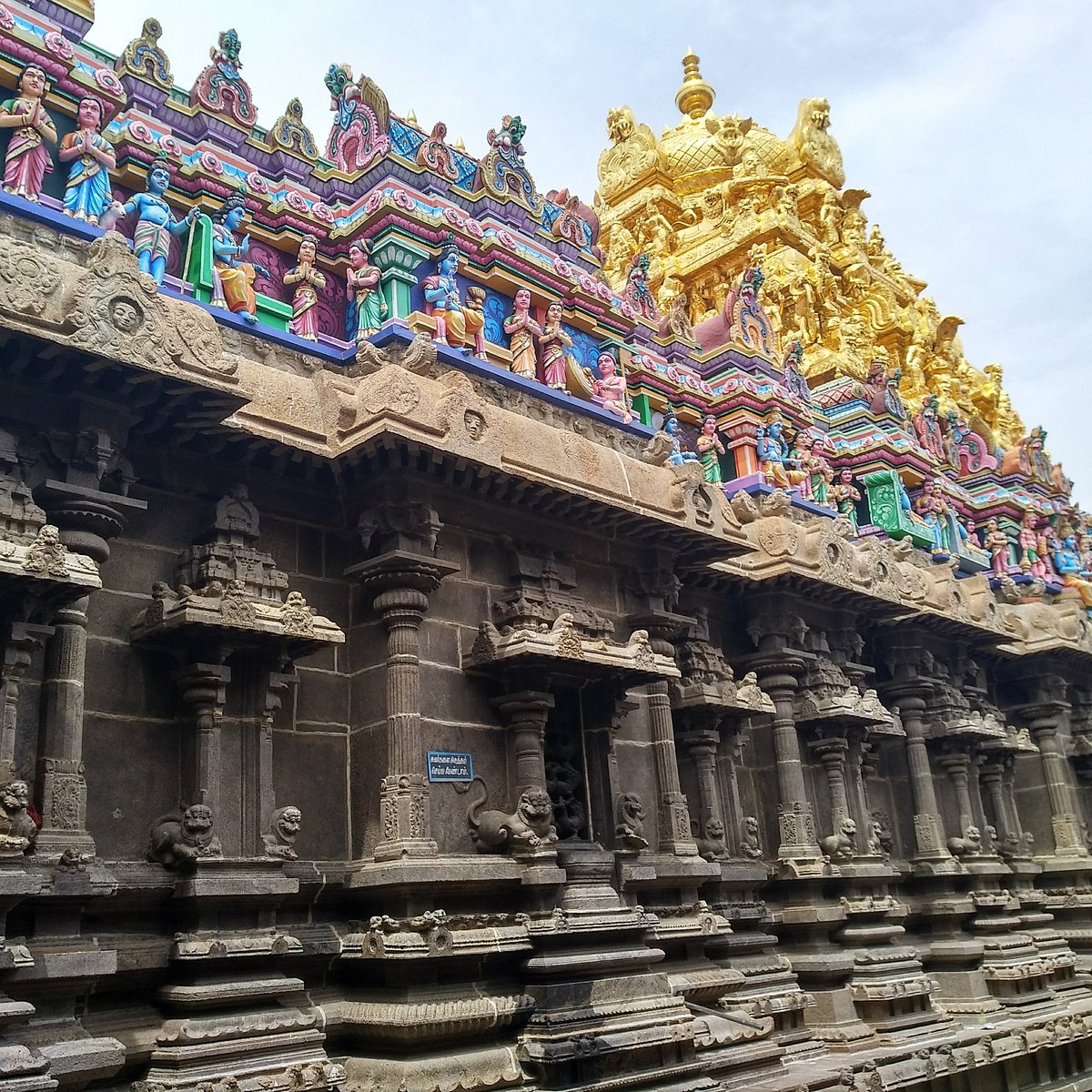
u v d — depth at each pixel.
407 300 16.17
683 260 37.03
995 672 25.31
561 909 12.52
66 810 9.44
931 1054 15.73
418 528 12.41
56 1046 8.83
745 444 23.00
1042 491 33.78
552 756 14.13
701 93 42.88
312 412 12.21
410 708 11.97
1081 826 25.41
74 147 13.17
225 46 16.39
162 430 11.05
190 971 10.07
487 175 17.89
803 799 17.59
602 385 18.86
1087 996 21.34
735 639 18.33
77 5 14.70
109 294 9.68
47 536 9.04
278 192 16.20
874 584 19.30
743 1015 14.15
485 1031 11.45
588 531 14.88
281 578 11.63
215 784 10.68
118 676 10.73
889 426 27.84
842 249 38.75
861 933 17.36
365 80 17.30
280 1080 9.80
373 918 11.15
